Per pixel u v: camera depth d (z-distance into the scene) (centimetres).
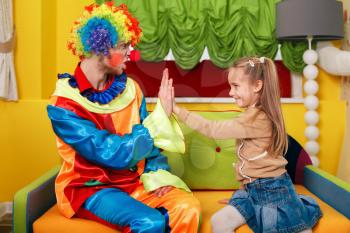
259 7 312
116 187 202
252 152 199
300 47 316
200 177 250
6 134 319
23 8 320
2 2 303
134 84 225
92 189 197
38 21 321
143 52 309
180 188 207
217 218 188
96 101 204
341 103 322
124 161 190
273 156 198
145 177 204
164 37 310
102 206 189
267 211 186
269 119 200
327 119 323
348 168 304
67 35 326
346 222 194
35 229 191
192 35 308
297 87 329
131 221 179
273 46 315
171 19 307
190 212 185
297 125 319
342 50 316
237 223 186
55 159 320
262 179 194
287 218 184
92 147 189
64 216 197
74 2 324
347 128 315
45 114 318
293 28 285
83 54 205
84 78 204
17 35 320
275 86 201
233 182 252
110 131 205
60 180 200
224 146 253
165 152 251
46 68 326
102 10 200
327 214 201
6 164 321
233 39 311
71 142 192
